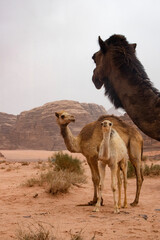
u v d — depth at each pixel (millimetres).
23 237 4527
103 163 7566
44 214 7184
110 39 4562
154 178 16203
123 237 4891
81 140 8398
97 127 8328
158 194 11062
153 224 5887
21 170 22125
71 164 16500
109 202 9344
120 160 7898
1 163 35969
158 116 3803
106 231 5305
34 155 146500
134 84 4094
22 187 11852
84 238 4785
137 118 3969
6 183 13656
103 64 4562
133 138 8664
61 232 5203
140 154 8820
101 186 7613
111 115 8805
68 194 10562
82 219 6461
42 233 4562
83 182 13633
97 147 8180
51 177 12156
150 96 3938
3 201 9367
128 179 15969
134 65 4223
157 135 3828
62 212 7488
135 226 5703
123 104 4207
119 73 4246
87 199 9992
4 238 4848
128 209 8023
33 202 9266
